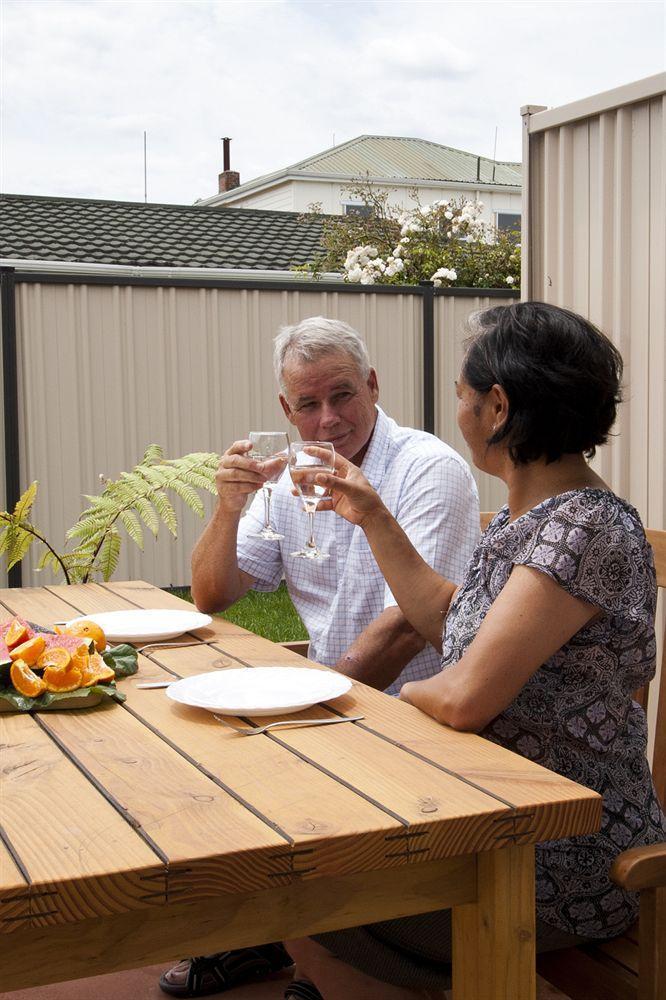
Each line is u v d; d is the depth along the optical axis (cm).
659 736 208
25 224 1355
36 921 109
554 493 178
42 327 748
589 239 364
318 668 204
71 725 169
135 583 314
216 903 122
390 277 1019
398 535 220
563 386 171
